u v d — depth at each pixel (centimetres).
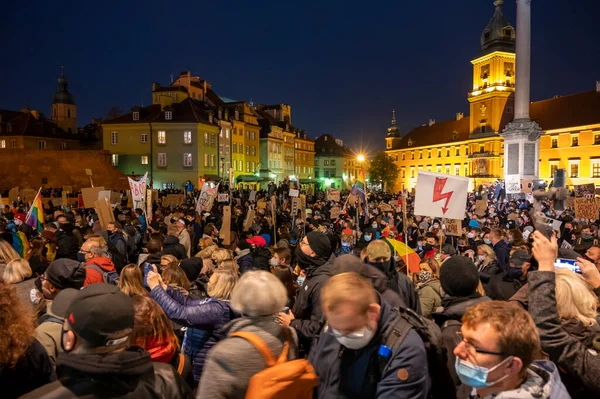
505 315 217
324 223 1409
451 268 350
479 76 8188
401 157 10825
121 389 207
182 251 795
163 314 342
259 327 249
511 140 4159
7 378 239
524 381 222
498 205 3105
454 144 9038
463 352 222
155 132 5812
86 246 567
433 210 658
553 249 280
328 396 262
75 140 7406
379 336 253
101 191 1627
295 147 8881
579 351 259
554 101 7469
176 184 5800
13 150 4753
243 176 6844
